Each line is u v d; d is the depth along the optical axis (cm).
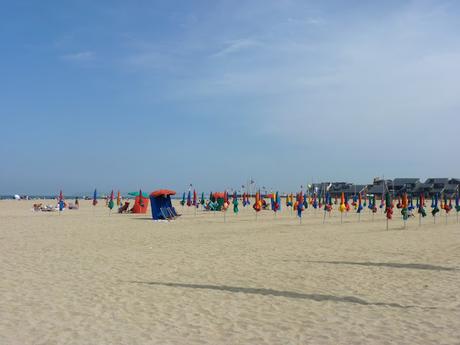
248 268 1062
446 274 979
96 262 1145
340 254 1309
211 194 4662
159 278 934
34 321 609
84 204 6956
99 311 666
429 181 10325
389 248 1452
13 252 1327
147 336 549
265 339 540
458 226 2514
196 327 589
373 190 10594
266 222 2825
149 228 2273
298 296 773
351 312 667
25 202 8025
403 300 741
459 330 573
